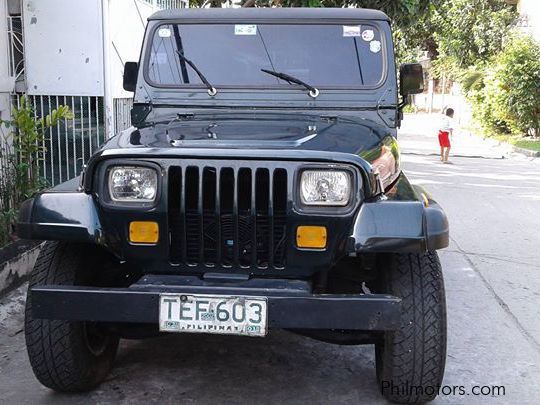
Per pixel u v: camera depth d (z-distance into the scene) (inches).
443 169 555.2
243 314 108.8
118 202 114.6
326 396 137.9
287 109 154.5
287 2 386.0
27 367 151.3
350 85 155.8
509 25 1063.6
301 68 157.5
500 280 231.0
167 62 159.8
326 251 113.3
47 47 289.0
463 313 195.0
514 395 141.1
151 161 113.7
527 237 298.8
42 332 124.3
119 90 309.6
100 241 115.4
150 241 114.9
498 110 849.5
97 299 111.1
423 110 1577.3
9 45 287.0
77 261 128.4
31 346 125.3
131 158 114.3
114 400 134.8
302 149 115.0
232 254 116.2
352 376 148.1
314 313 108.0
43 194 120.4
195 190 114.3
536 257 263.9
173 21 162.9
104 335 139.4
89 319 111.7
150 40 161.9
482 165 595.8
